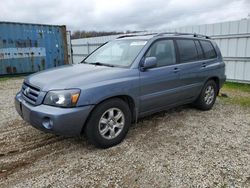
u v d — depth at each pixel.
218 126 4.61
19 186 2.69
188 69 4.77
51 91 3.16
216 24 10.21
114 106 3.56
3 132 4.24
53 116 3.01
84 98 3.17
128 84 3.67
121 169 3.04
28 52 12.23
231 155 3.41
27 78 3.86
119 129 3.72
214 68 5.52
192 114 5.36
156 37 4.36
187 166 3.11
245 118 5.15
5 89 8.48
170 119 4.98
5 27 11.33
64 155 3.41
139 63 3.92
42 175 2.91
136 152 3.49
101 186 2.70
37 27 12.36
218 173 2.95
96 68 3.88
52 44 13.09
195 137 4.06
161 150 3.55
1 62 11.46
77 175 2.91
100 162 3.21
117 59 4.23
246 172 2.97
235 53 9.80
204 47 5.43
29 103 3.40
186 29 11.33
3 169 3.03
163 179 2.83
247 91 8.30
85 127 3.37
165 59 4.39
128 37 4.82
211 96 5.71
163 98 4.32
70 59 14.27
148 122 4.78
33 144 3.76
